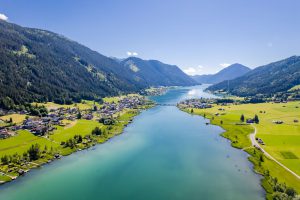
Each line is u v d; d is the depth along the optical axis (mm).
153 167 151625
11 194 122438
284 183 121812
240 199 112875
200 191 121000
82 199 117000
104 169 150250
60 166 155500
